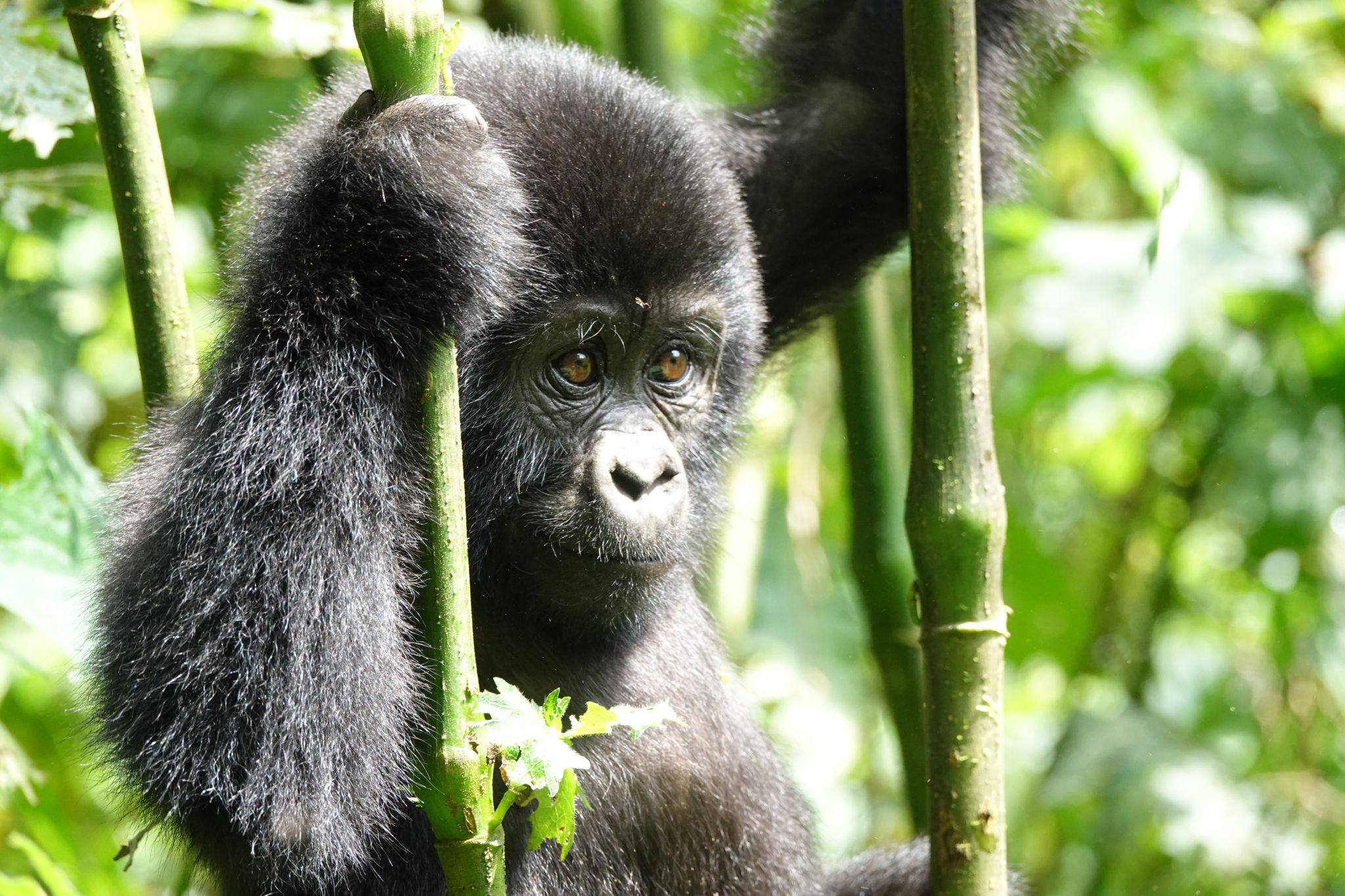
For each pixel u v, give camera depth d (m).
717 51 14.18
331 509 6.34
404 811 7.27
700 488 8.49
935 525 6.54
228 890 7.11
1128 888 12.73
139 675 6.39
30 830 10.87
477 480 7.59
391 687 6.31
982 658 6.55
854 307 9.56
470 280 6.33
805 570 13.71
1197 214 12.95
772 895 8.70
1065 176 17.09
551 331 7.44
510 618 7.84
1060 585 14.75
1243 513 13.57
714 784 8.39
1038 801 12.67
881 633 9.66
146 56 9.45
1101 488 16.86
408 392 6.55
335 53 9.26
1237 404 13.80
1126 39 15.16
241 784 6.30
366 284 6.36
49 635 8.09
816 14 9.68
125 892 10.96
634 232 7.41
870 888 9.49
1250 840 12.49
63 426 12.82
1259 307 13.67
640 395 7.79
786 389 13.59
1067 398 15.18
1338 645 13.66
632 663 8.27
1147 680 14.04
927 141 6.56
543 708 5.59
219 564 6.31
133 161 7.41
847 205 9.45
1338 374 13.45
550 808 5.63
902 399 15.21
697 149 7.81
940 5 6.53
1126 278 12.66
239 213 7.40
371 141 6.21
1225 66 15.08
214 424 6.51
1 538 8.21
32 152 11.85
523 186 7.26
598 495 7.48
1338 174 14.07
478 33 9.45
